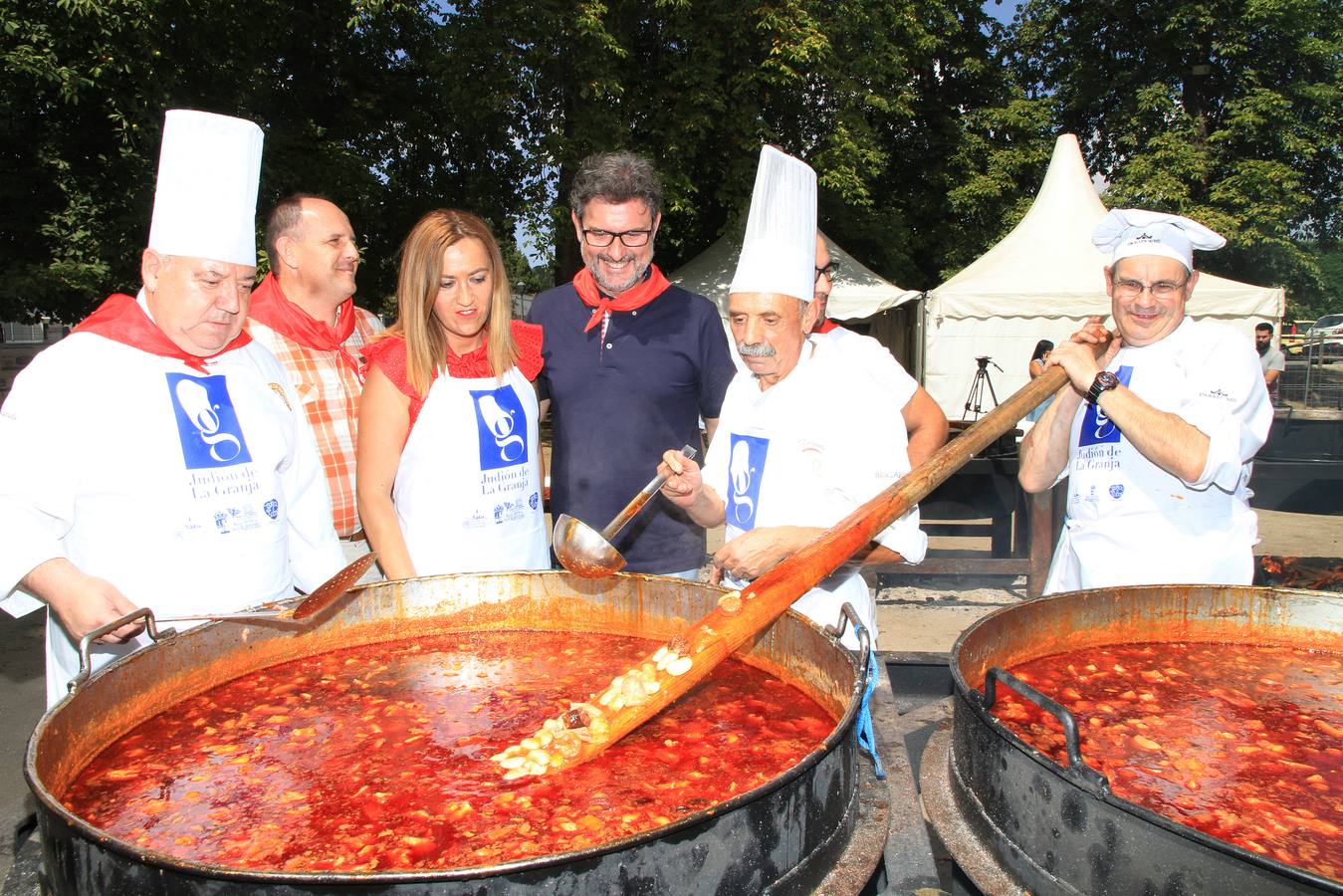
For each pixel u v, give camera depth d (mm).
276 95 12164
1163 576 2498
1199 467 2258
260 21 11156
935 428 3125
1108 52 23984
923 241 22016
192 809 1538
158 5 9562
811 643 1885
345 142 12836
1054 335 14047
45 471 2047
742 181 13961
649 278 3045
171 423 2197
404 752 1729
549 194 13500
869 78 15430
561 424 3059
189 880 1064
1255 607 2170
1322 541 8422
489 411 2721
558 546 2000
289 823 1488
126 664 1800
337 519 3381
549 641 2242
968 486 6711
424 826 1462
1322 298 22297
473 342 2773
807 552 1730
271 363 2545
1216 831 1449
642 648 2178
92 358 2137
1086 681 2000
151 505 2174
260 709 1908
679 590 2141
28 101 9422
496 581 2289
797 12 13266
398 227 13664
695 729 1795
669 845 1128
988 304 13047
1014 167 22031
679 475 2180
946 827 1543
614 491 2998
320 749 1746
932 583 7137
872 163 16359
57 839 1186
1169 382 2467
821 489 2264
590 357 2998
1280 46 22203
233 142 2166
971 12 23266
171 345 2232
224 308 2207
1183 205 20656
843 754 1383
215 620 1988
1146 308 2500
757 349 2211
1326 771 1650
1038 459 2846
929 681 2389
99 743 1729
